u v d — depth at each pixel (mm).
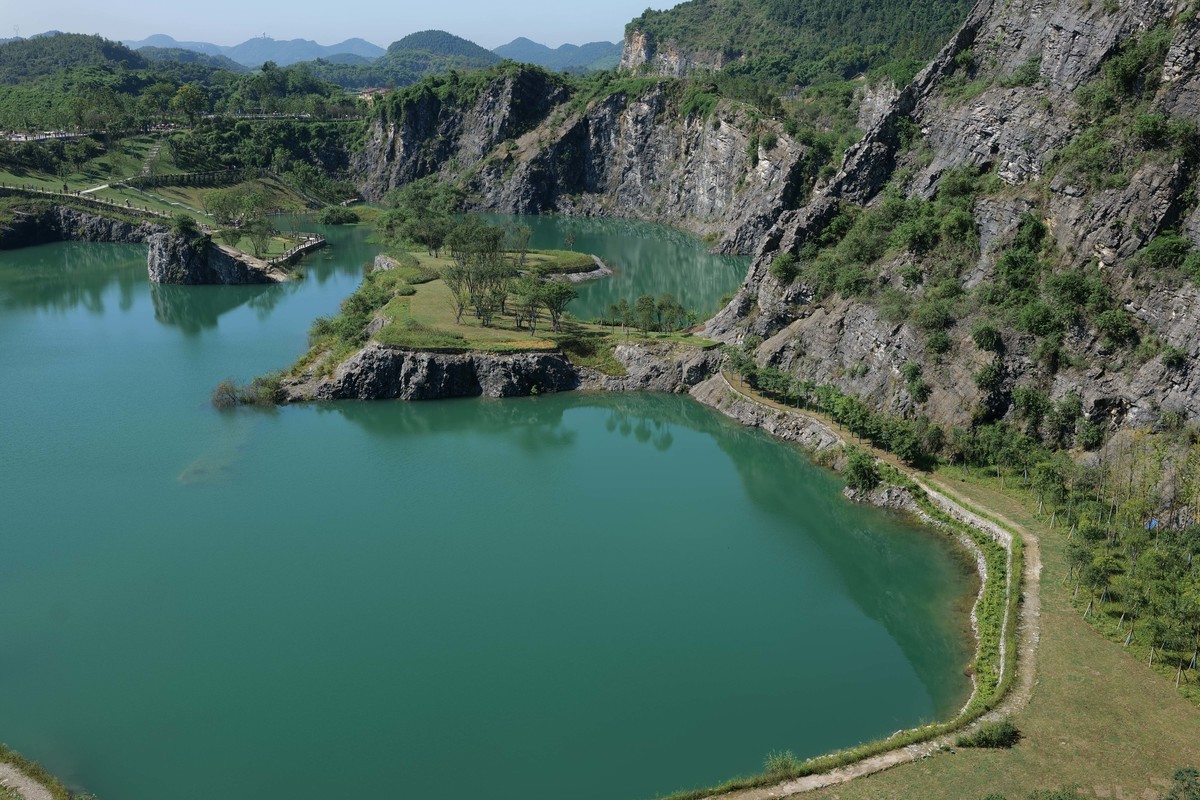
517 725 65375
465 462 115625
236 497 104250
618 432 127125
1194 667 63906
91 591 83875
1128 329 92000
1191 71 95312
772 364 132250
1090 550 76188
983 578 82875
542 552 92812
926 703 67188
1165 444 83688
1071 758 55625
